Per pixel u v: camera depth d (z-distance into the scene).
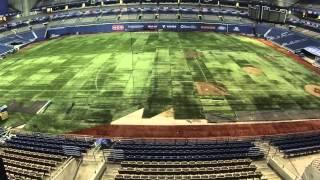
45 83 49.84
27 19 87.25
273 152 28.64
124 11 87.62
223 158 26.66
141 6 89.50
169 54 61.25
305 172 22.00
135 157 26.94
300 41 71.06
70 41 75.06
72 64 57.53
